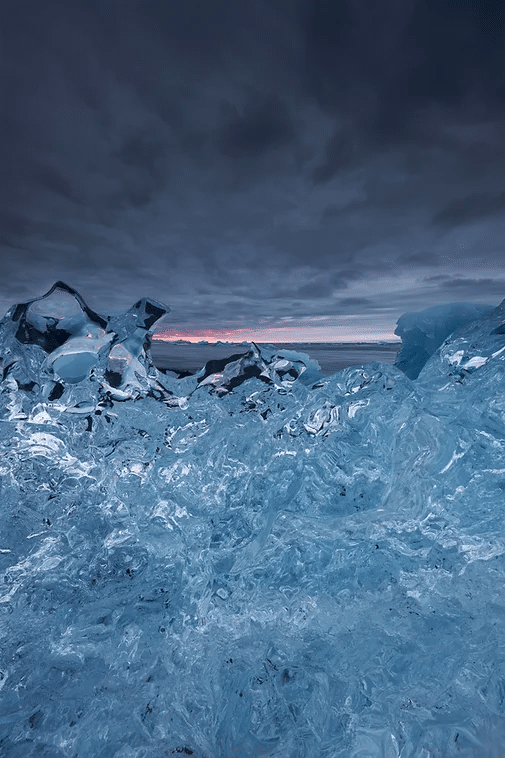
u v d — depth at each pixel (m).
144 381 2.00
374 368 2.07
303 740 1.35
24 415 1.88
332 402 2.06
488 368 1.97
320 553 1.90
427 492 1.88
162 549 1.95
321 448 2.05
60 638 1.64
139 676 1.54
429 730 1.27
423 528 1.87
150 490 2.00
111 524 1.95
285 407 2.08
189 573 1.88
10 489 1.88
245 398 2.07
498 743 1.22
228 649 1.62
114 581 1.85
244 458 2.05
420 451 1.90
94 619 1.71
